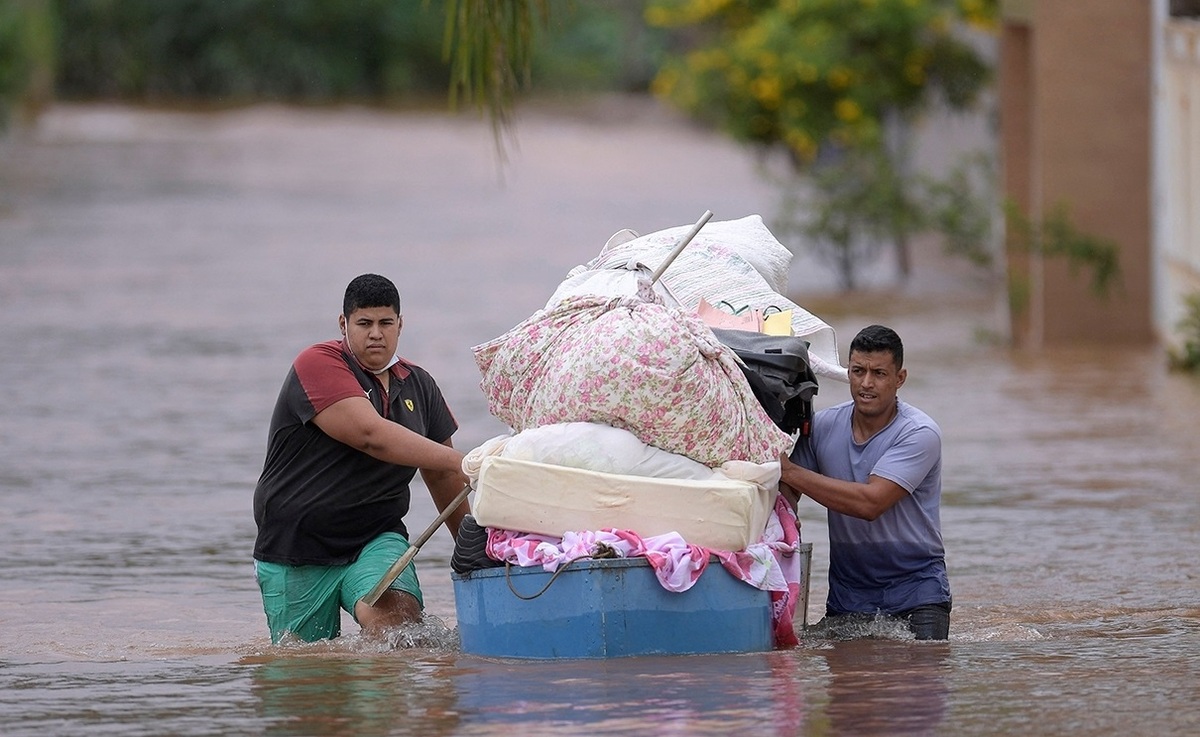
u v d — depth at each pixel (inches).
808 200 3307.1
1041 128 2263.8
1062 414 1755.7
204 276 3225.9
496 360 850.1
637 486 788.6
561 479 792.3
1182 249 2107.5
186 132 7047.2
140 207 4589.1
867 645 846.5
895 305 2925.7
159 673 813.9
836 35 3122.5
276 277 3223.4
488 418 1727.4
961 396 1903.3
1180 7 2149.4
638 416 795.4
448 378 2014.0
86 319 2618.1
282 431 896.9
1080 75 2258.9
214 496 1373.0
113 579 1085.1
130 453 1576.0
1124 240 2283.5
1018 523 1235.2
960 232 2974.9
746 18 3358.8
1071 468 1454.2
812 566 1131.3
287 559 897.5
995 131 3117.6
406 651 860.0
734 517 791.1
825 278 3408.0
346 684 773.3
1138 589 1022.4
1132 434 1624.0
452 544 1214.3
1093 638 876.0
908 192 3270.2
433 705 721.0
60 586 1062.4
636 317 807.1
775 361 844.0
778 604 830.5
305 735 682.8
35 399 1897.1
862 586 897.5
